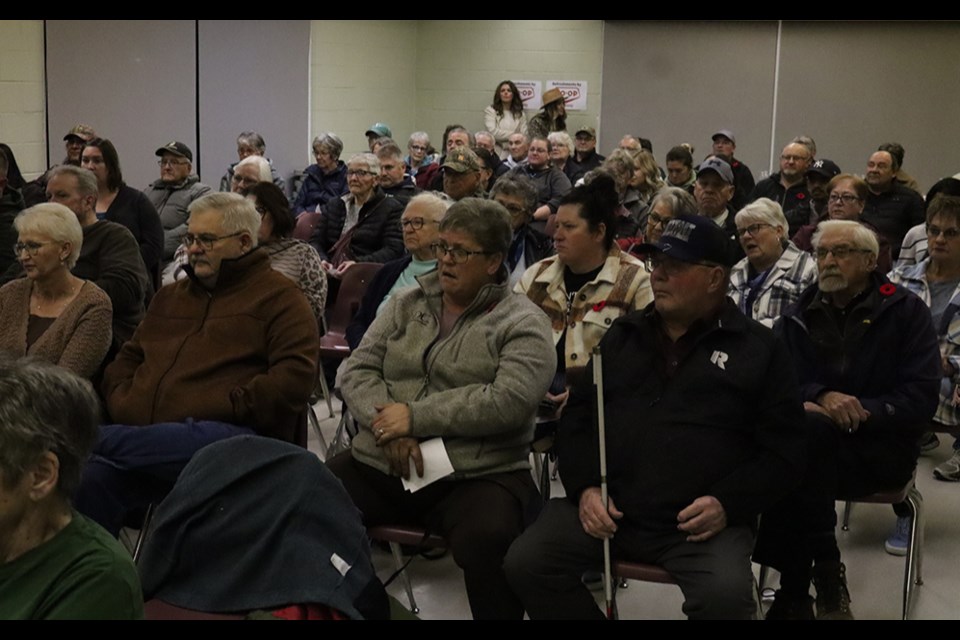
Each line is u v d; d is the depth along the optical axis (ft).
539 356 9.12
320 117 32.73
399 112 36.63
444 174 16.03
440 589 10.89
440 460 8.95
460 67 36.78
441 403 9.02
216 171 28.71
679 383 8.64
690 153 23.70
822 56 33.42
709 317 8.70
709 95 34.47
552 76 36.01
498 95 35.12
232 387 9.81
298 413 10.01
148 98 26.48
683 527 8.14
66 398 5.21
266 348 10.00
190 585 6.46
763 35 33.81
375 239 18.70
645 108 35.06
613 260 11.10
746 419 8.57
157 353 10.12
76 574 5.06
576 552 8.44
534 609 8.45
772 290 12.82
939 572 11.46
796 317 10.60
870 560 11.87
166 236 19.69
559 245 11.07
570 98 35.96
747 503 8.28
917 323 10.18
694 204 14.32
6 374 5.11
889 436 9.95
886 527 12.92
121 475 9.29
